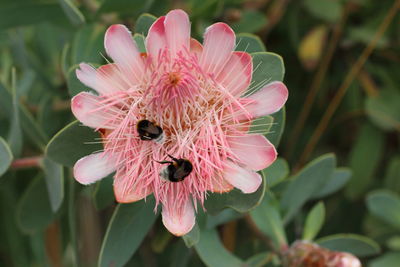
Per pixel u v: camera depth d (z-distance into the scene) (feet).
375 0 2.06
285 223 1.82
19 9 1.85
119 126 1.54
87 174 1.54
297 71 2.09
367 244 1.82
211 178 1.55
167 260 2.00
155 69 1.55
